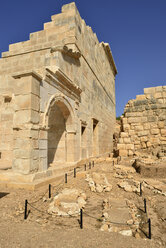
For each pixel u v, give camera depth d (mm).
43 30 11219
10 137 9977
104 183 6711
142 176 7945
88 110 13773
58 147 10977
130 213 4414
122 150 11758
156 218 4234
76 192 5566
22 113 6469
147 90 12086
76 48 10977
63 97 9211
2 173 6352
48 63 9281
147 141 11430
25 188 5738
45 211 4418
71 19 11023
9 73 11070
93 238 3250
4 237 3207
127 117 12094
